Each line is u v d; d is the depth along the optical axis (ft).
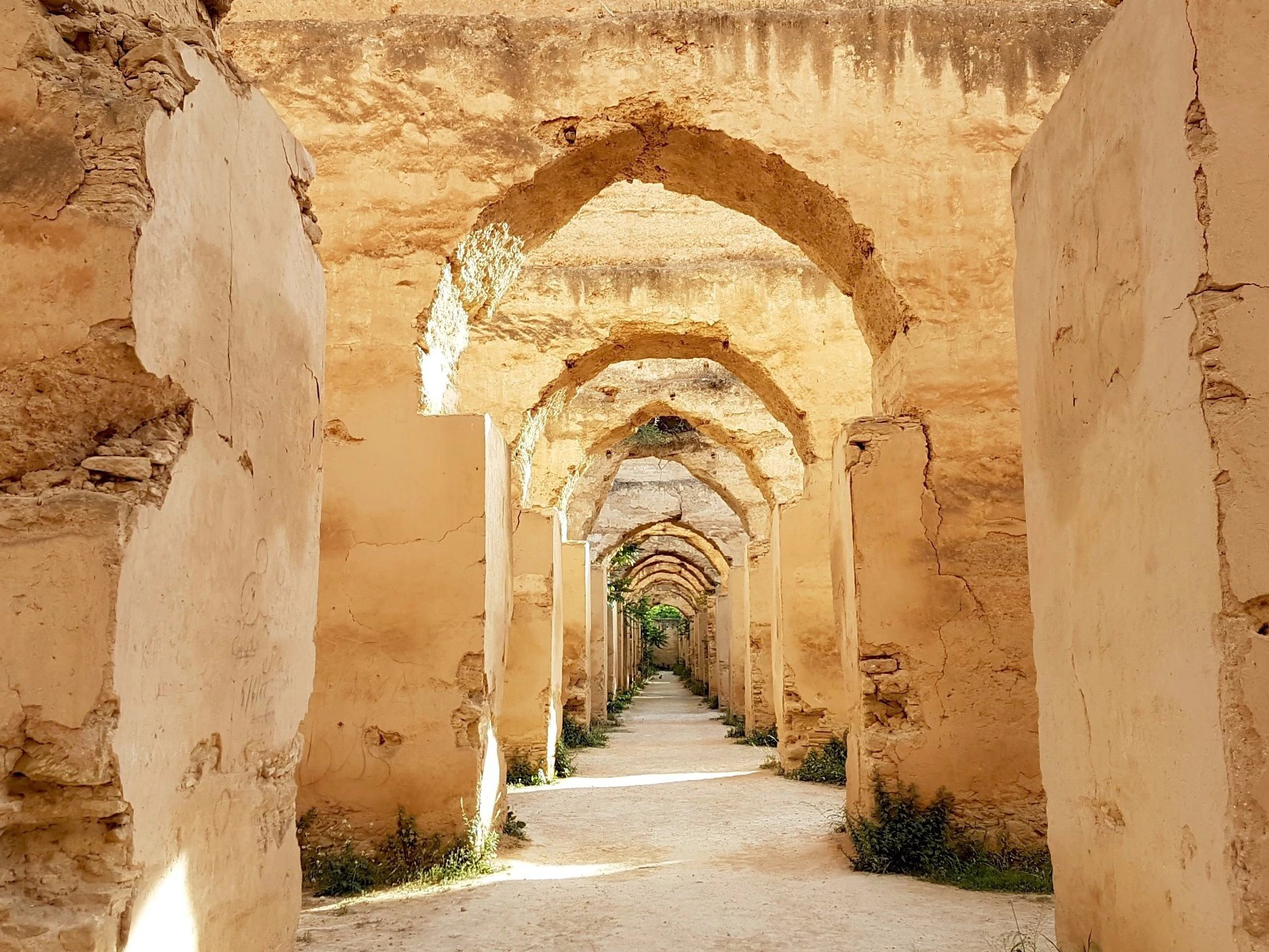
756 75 23.44
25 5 7.78
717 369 45.96
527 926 15.47
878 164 23.06
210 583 8.64
